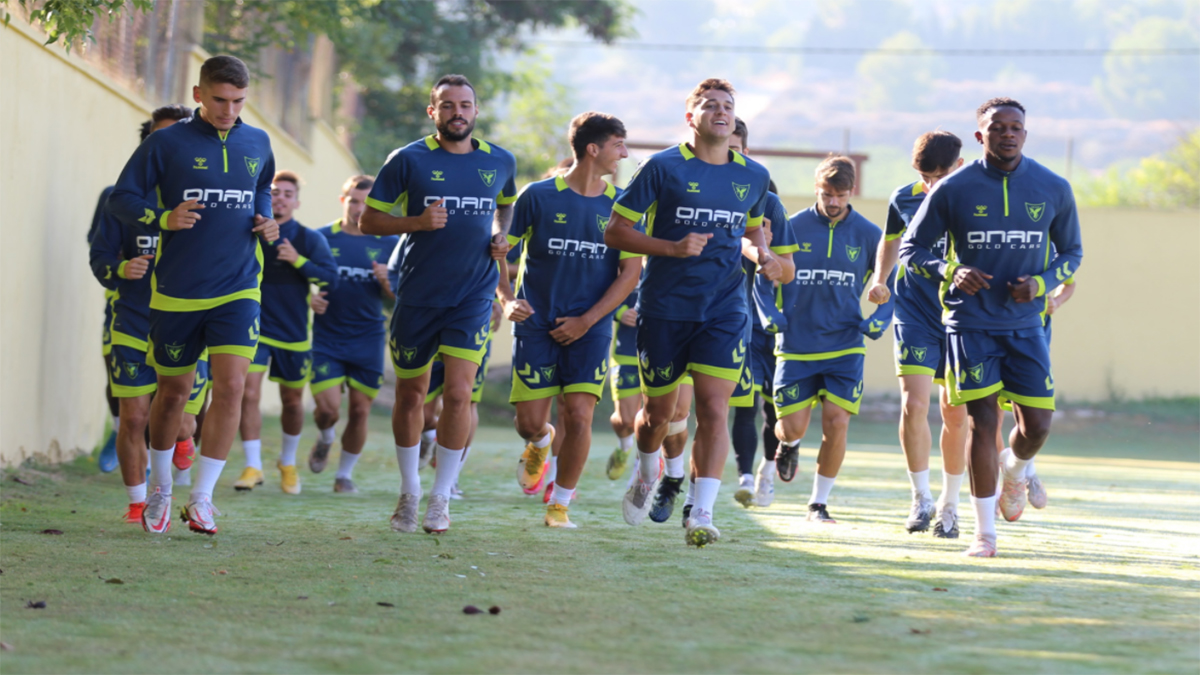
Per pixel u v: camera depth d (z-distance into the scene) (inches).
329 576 573.6
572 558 652.7
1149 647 432.5
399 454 782.5
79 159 1203.2
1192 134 6136.8
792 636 442.3
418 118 4318.4
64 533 722.2
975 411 706.8
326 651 410.0
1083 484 1487.5
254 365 1085.1
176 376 734.5
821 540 761.6
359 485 1190.9
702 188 698.8
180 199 714.2
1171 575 629.6
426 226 722.2
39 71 1082.1
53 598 504.4
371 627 451.8
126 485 808.9
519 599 516.1
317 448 1169.4
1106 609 513.7
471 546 700.0
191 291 714.8
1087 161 7372.1
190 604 495.2
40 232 1098.7
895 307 852.6
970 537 807.7
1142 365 3083.2
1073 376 3088.1
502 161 769.6
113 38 1306.6
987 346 705.0
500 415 2960.1
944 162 829.2
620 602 510.9
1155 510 1104.2
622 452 1126.4
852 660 404.2
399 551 668.7
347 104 3548.2
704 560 650.8
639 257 816.9
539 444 1005.2
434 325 763.4
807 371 913.5
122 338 804.6
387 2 3307.1
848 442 2373.3
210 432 719.7
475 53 4333.2
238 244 727.1
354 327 1130.0
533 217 813.2
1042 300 705.0
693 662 398.6
